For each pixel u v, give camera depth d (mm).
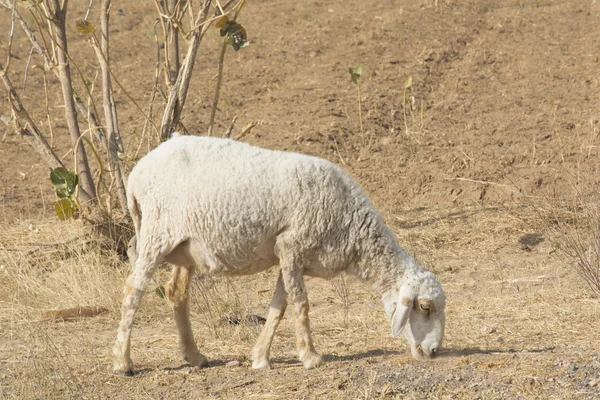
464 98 53781
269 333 23266
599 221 33031
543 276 32062
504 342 24875
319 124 50406
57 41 35406
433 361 22719
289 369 22984
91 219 34625
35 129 35375
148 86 58656
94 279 31703
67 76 35781
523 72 57656
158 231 22281
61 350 25547
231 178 21938
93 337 27312
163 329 28312
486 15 71812
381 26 69125
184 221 22031
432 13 72250
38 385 22219
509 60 60406
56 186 31969
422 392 20547
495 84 56031
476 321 27547
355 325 28016
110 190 35906
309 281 33750
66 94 35875
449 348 24375
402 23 69500
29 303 31047
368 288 32531
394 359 23078
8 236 37312
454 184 41406
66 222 38562
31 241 36625
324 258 22625
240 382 22094
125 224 35219
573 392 19922
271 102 54875
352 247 22672
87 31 31938
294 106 53875
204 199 21828
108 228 34594
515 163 42938
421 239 36531
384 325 27891
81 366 23953
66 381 22359
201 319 29219
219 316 28938
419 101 54000
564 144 44375
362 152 46469
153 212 22250
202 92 57406
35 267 33719
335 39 67062
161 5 35094
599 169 40344
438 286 22656
